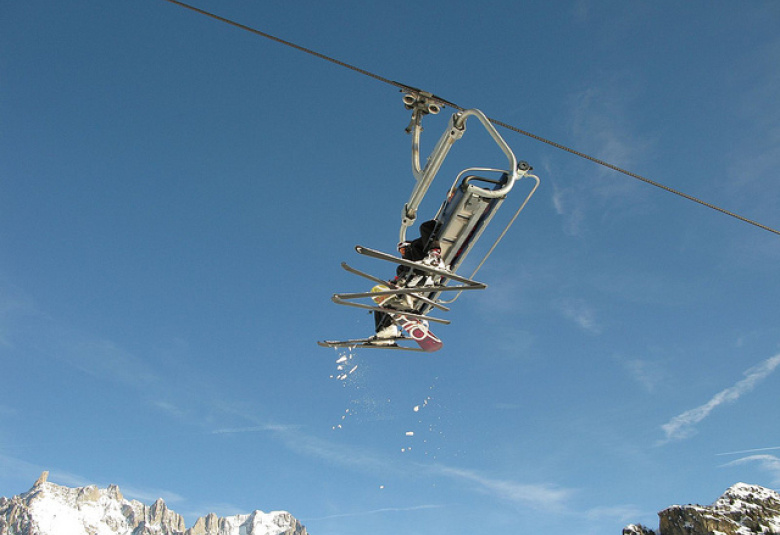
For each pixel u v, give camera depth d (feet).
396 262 29.07
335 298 30.32
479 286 30.66
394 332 35.27
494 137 31.30
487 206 30.99
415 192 35.06
